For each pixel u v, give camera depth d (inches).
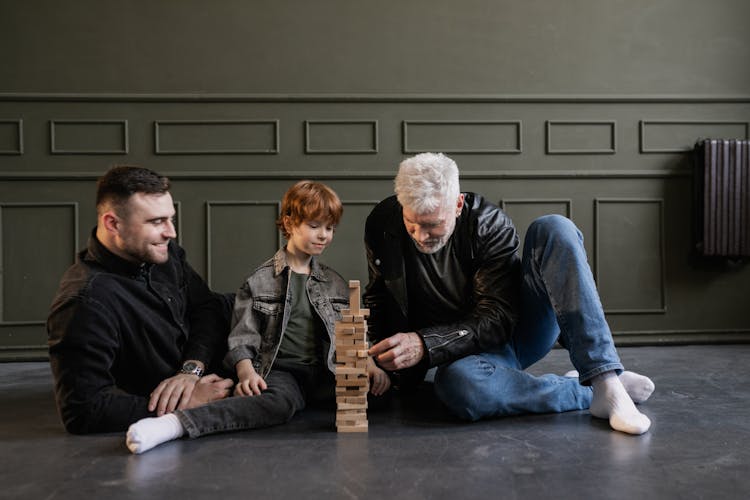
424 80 135.1
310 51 134.0
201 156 133.1
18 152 130.0
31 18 130.0
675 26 137.3
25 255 130.3
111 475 52.1
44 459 56.7
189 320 74.7
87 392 62.7
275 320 72.9
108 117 131.6
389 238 73.8
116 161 131.6
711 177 132.7
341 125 134.6
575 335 64.3
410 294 74.6
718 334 137.7
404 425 66.8
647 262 137.6
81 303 62.9
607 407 64.1
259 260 134.0
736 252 133.1
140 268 68.1
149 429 58.5
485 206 74.3
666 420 67.1
